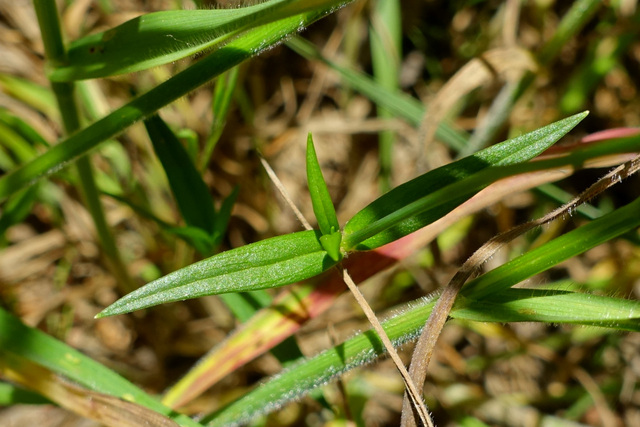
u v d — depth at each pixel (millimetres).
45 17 206
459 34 350
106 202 308
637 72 346
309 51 285
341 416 266
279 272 198
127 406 207
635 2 311
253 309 238
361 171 353
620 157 218
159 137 227
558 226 292
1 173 295
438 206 200
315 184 197
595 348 311
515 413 305
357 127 323
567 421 294
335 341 243
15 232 317
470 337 325
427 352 201
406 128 344
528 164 186
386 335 203
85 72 208
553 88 336
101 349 311
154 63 204
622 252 315
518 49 262
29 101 279
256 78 340
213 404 281
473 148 289
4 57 312
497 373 323
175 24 203
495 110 286
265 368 294
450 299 201
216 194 331
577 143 221
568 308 200
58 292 308
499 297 203
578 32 334
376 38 302
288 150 352
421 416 199
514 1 281
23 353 215
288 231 339
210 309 306
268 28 203
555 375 320
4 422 289
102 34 208
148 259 302
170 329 298
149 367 309
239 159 329
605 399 296
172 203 306
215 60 203
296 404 282
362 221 201
